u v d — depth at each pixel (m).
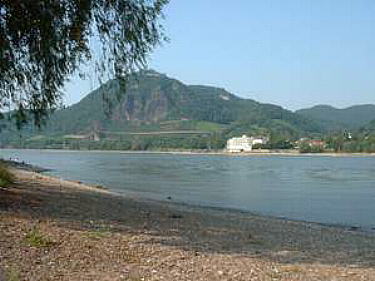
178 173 70.44
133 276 9.45
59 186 28.09
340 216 29.06
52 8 13.75
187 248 12.43
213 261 11.25
